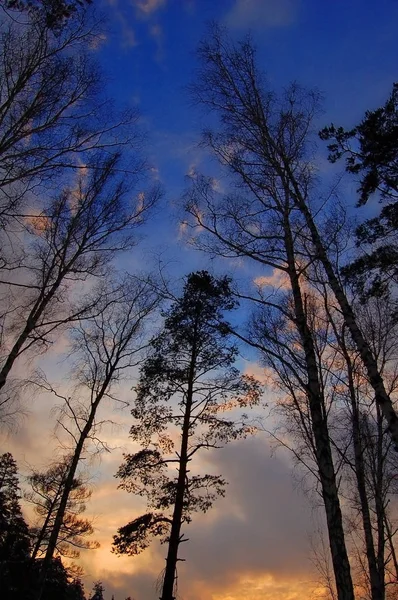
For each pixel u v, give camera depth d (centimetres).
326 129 1212
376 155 1118
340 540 636
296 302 848
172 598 1249
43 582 1207
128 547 1431
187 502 1482
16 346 913
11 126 756
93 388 1452
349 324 827
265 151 975
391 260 1062
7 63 753
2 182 731
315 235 907
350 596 588
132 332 1516
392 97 1156
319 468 704
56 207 1039
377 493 1166
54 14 767
